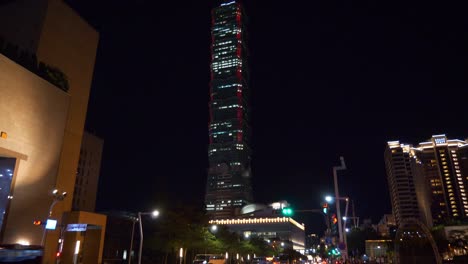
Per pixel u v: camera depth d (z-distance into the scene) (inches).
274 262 2896.2
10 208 1659.7
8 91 1680.6
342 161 1814.7
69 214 1978.3
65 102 2060.8
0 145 1617.9
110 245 2753.4
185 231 2239.2
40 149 1847.9
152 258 2800.2
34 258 409.7
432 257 2113.7
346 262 1673.2
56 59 2201.0
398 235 1872.5
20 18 2199.8
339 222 1716.3
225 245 3425.2
